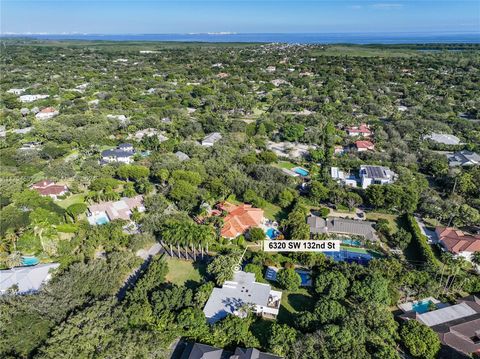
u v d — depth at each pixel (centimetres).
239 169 12900
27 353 5444
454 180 11612
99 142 16112
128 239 8762
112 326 5900
